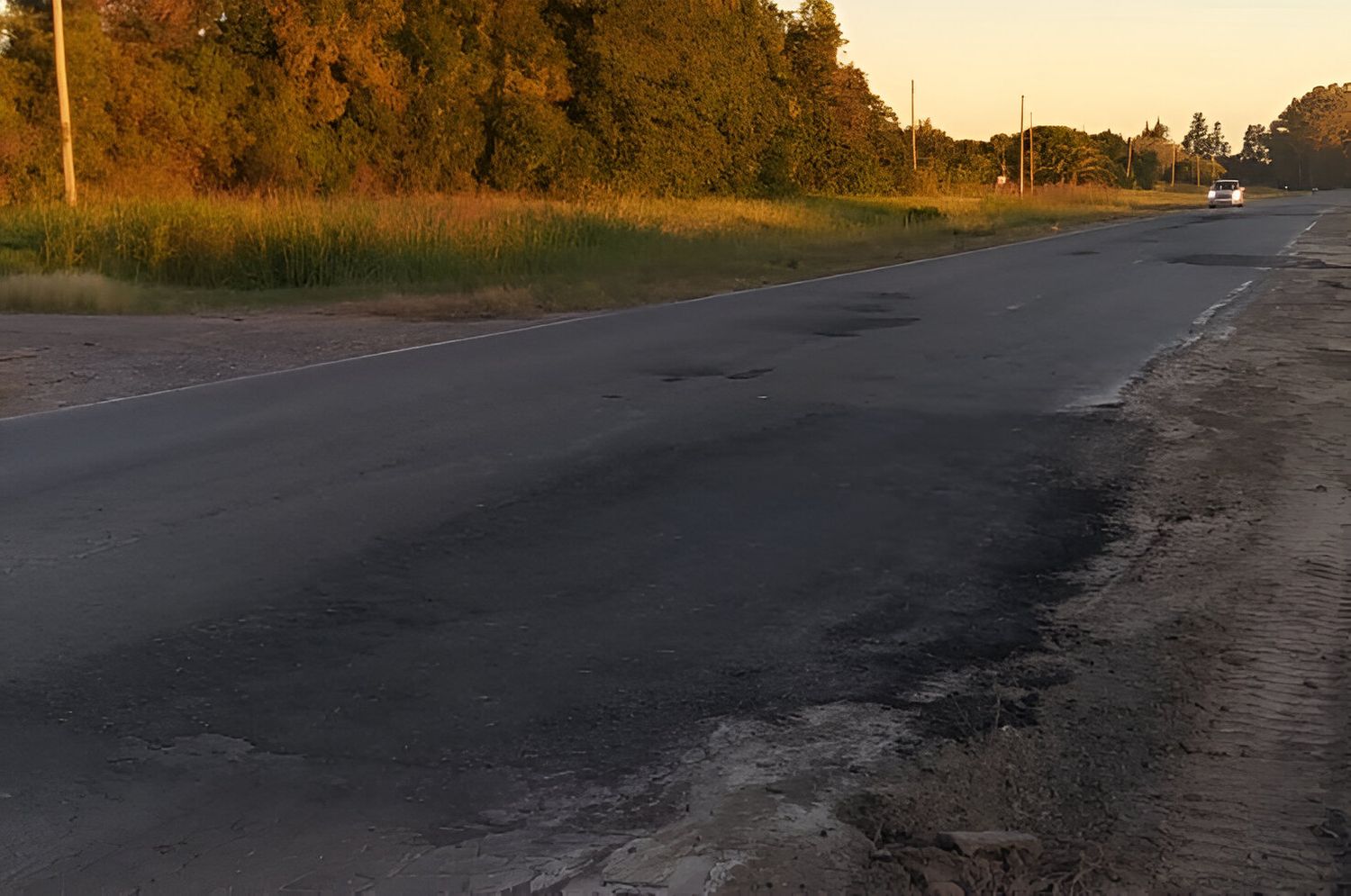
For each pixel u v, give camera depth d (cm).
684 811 386
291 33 4406
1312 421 1014
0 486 812
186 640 534
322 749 430
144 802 393
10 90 3659
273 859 358
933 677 497
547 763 420
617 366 1307
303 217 2577
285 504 758
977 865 349
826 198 6506
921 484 809
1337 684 489
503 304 1959
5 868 354
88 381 1280
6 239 2562
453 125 4941
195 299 2141
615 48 5503
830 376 1230
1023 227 4622
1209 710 465
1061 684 490
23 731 444
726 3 6156
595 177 5466
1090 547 676
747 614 568
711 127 5897
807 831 372
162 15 4162
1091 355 1372
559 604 580
